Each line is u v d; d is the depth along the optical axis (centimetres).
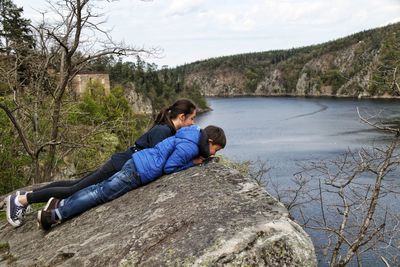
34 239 404
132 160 403
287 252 267
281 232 275
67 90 1644
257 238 272
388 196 1820
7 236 435
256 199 326
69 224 398
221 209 313
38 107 1320
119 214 369
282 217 295
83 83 5200
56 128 1266
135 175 399
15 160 1462
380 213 1606
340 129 6881
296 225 291
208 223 298
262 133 7194
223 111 13262
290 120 9325
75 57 1271
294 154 4697
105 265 302
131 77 10881
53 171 1441
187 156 399
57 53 1255
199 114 12112
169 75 14262
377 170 584
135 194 394
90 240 345
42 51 1258
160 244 297
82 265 313
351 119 8512
